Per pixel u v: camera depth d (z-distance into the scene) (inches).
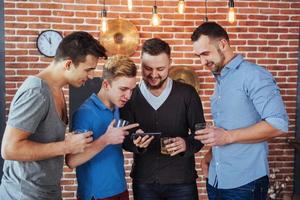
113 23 163.6
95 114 78.0
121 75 76.6
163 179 90.7
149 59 85.4
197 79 168.6
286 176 176.6
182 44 168.2
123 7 164.6
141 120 90.7
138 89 91.3
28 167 69.0
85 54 69.4
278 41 171.3
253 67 79.8
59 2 161.5
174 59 168.6
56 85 71.2
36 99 65.6
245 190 82.6
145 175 91.0
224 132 77.6
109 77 77.7
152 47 85.2
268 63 172.1
